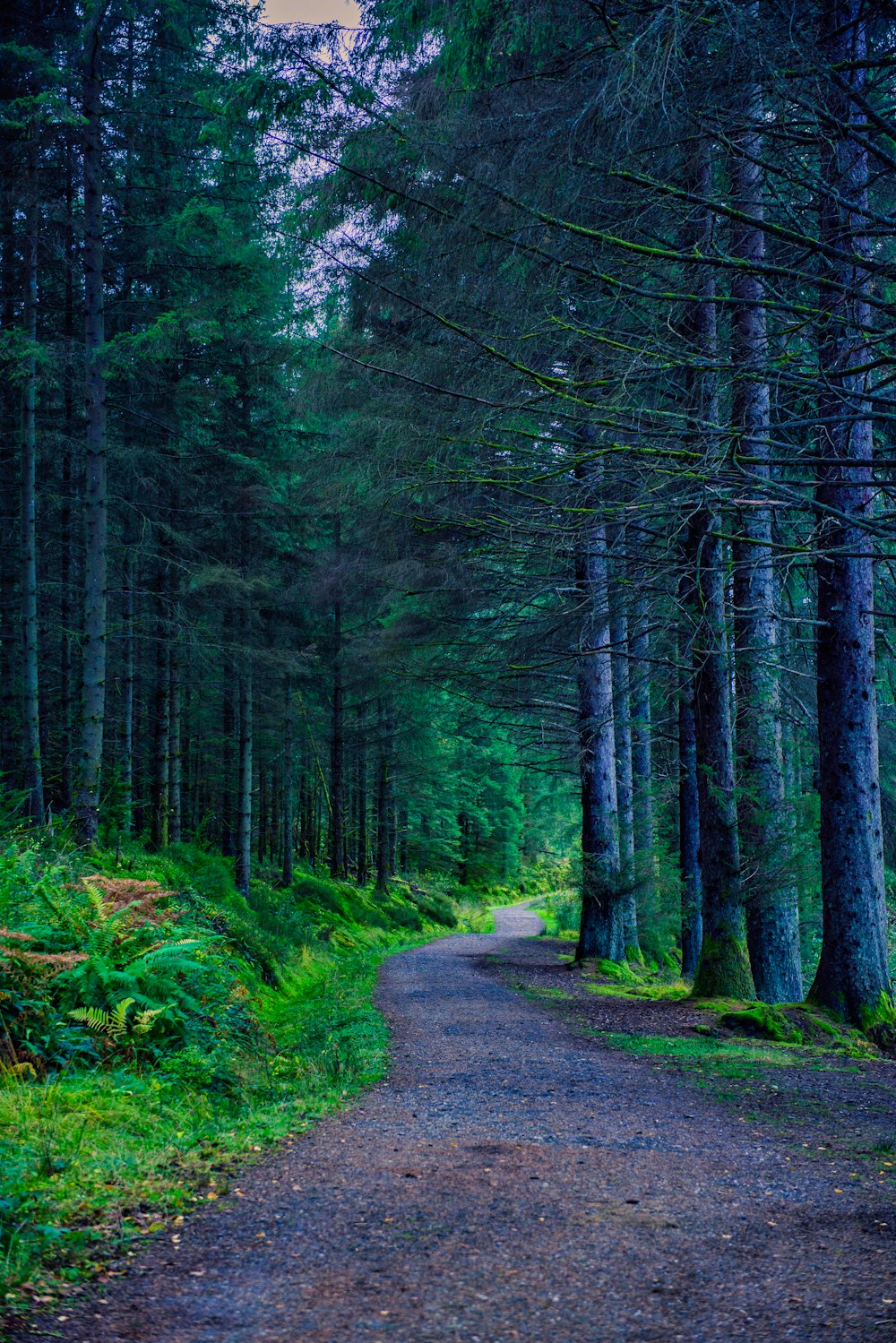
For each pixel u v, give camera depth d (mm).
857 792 10258
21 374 14141
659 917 18547
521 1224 3945
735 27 4461
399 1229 3861
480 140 5570
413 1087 7281
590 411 5555
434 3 6035
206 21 15102
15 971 6613
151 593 16703
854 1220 4129
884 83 5426
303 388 11469
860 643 10281
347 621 25938
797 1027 9859
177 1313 3021
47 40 16328
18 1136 4828
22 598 17844
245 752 20672
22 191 14867
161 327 13719
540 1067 8148
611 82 4664
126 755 19781
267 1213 4059
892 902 16250
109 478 18266
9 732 19047
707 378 5727
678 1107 6629
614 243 4562
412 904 38125
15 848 9094
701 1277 3420
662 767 23469
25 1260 3299
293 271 8938
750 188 5512
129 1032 6770
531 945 29156
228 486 19000
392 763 33281
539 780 50656
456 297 6207
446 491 7848
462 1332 2908
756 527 10375
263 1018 11266
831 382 5492
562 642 15062
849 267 5637
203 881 17203
